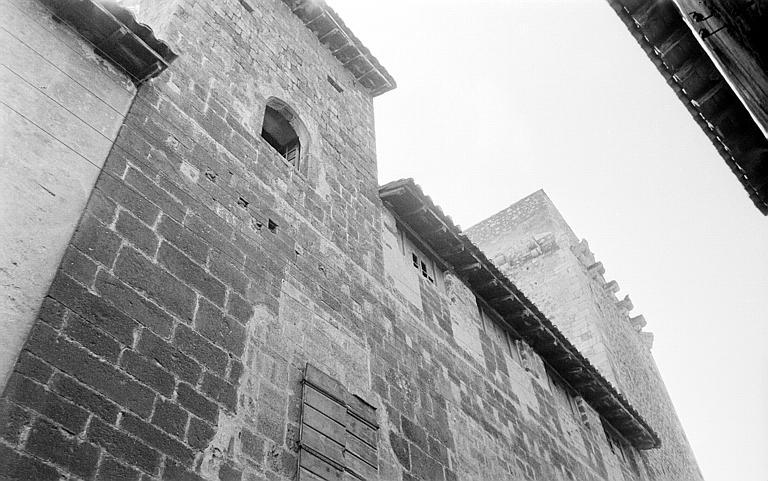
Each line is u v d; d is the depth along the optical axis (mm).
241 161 8930
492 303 15352
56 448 4844
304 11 13438
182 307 6605
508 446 12039
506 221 34500
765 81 5809
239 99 9789
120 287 6047
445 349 11859
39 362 5059
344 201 11188
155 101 7957
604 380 18062
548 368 17141
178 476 5574
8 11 6461
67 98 6613
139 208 6762
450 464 9680
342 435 7730
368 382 8898
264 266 8172
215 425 6191
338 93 13398
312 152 11055
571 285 29062
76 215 6031
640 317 36812
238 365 6867
